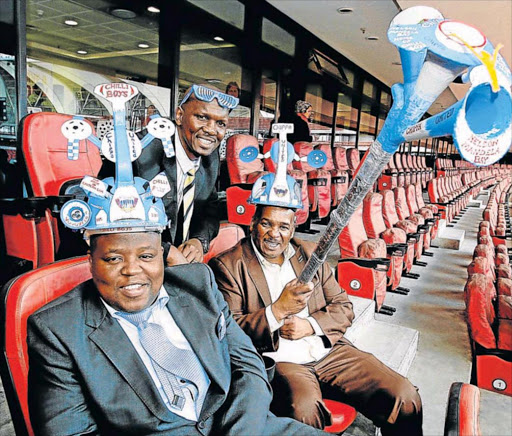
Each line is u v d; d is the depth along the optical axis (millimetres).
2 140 2965
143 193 940
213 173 1905
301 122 6176
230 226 2041
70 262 1148
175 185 1664
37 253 2002
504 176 25500
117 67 4867
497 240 5902
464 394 1081
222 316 1141
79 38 4750
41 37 4574
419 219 5512
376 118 11195
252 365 1183
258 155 1590
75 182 1974
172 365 1021
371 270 3105
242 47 5414
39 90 4652
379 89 11023
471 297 2779
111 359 945
